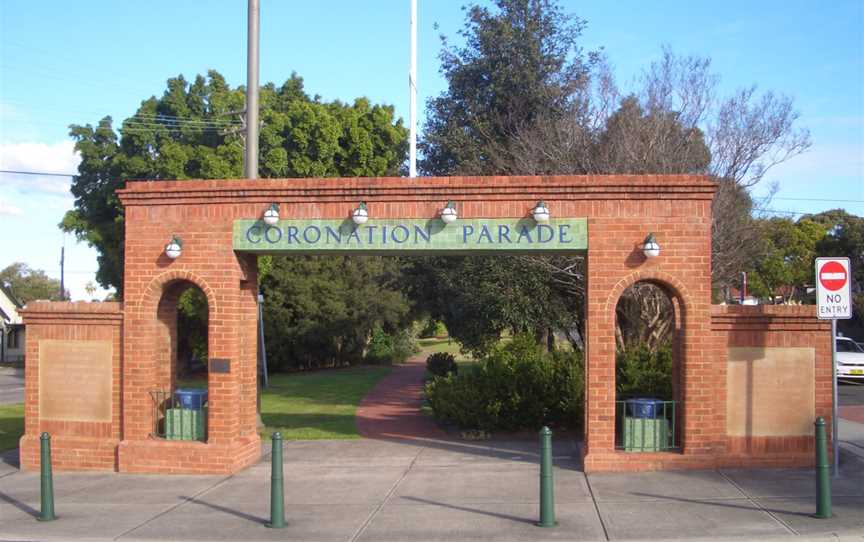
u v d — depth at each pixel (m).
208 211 12.05
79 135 33.72
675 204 11.26
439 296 25.83
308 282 35.66
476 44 24.59
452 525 8.77
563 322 20.67
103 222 34.16
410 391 25.23
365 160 33.88
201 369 38.41
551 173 19.36
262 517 9.31
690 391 11.23
